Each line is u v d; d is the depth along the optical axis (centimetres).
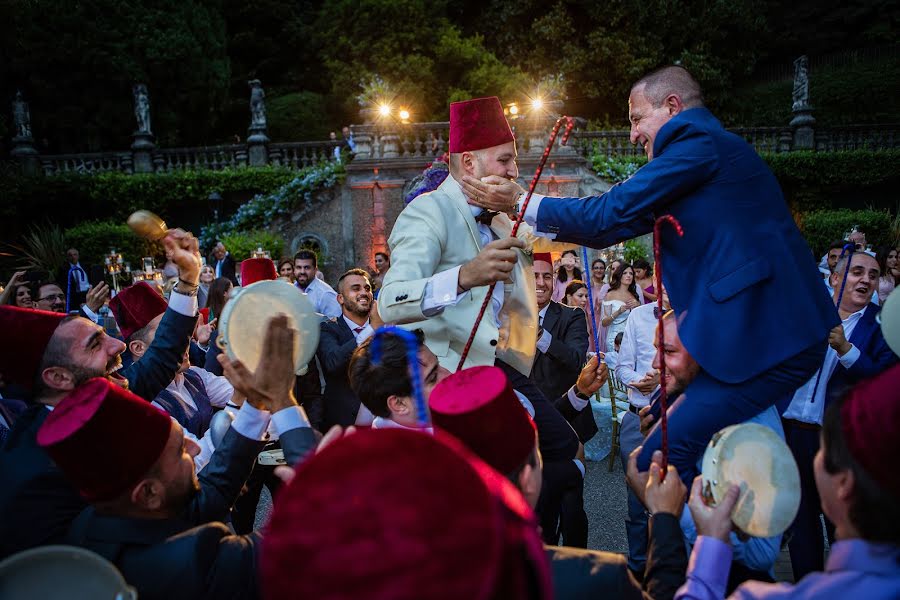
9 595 129
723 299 236
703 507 171
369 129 1883
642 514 356
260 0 3070
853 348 381
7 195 2041
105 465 175
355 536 84
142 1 2452
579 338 534
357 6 2705
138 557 177
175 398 395
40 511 203
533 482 176
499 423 169
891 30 3228
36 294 638
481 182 282
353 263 1886
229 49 3123
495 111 299
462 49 2614
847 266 405
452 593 82
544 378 510
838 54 3284
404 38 2642
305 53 3058
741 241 239
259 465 421
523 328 312
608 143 2056
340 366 463
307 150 2214
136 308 396
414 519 85
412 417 233
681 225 250
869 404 130
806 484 379
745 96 3077
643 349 465
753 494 177
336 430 177
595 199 262
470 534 85
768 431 184
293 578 85
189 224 2141
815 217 2075
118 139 2477
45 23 2322
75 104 2412
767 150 2388
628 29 2734
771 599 138
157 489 184
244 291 209
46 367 234
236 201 2106
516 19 2803
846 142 2373
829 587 132
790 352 233
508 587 90
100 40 2348
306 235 1894
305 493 89
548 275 538
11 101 2333
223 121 3028
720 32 2883
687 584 162
